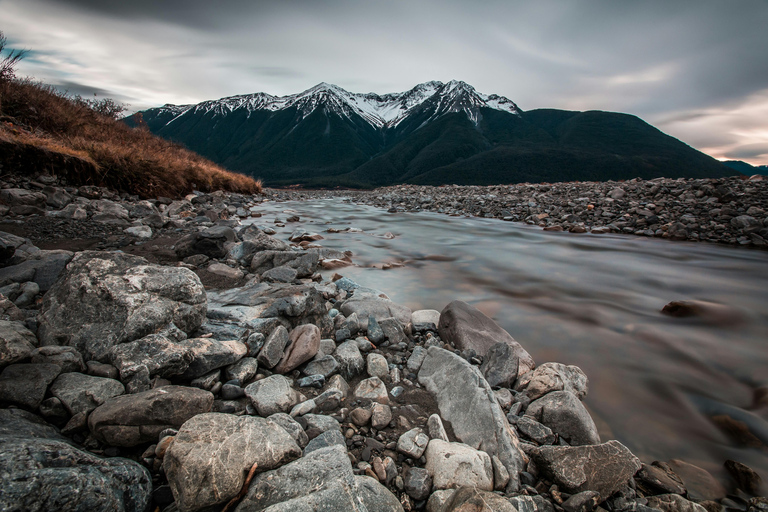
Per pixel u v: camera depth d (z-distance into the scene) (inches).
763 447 123.1
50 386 91.9
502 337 175.8
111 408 85.4
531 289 284.0
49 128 502.3
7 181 343.6
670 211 565.0
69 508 61.1
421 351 159.6
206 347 117.4
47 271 175.3
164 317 120.6
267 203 844.6
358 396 123.9
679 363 178.1
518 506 84.4
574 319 229.0
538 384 134.4
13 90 487.2
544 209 679.1
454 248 427.2
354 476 79.7
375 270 321.4
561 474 93.0
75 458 69.4
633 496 94.4
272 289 192.5
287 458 83.1
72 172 406.0
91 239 289.9
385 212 786.2
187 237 279.0
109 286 120.1
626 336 206.2
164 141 861.8
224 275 237.1
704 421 136.6
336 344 162.4
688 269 344.2
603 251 416.2
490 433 105.3
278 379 118.4
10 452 63.2
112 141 581.9
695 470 110.1
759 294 276.5
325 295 217.6
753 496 102.5
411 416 117.2
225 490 71.7
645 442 124.7
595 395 149.9
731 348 193.9
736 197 540.7
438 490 86.5
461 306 193.6
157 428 86.7
